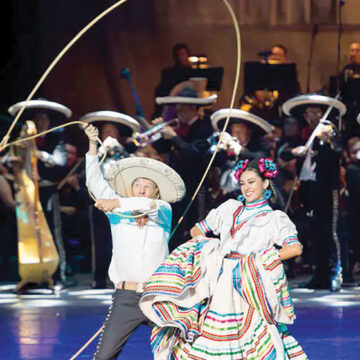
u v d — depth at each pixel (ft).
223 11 102.06
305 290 71.26
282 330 32.86
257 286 32.07
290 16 101.09
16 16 98.89
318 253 71.82
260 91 87.97
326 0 100.78
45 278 70.90
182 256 33.06
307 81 98.99
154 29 103.04
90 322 53.98
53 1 100.53
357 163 77.15
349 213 76.69
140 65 103.19
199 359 31.73
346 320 54.49
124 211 33.76
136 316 33.53
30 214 70.13
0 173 78.64
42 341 47.24
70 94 101.86
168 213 34.50
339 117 74.08
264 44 101.55
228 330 31.86
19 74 99.19
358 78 81.20
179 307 32.40
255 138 74.43
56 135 71.77
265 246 32.91
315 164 71.51
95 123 71.97
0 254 81.15
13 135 86.43
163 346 32.30
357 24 101.19
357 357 42.55
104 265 72.69
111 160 66.74
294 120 74.69
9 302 64.13
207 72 87.92
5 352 44.09
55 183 72.02
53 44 101.04
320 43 101.19
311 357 42.55
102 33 102.47
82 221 84.53
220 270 32.45
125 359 42.32
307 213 76.74
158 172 35.14
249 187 33.47
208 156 71.67
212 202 72.90
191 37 102.53
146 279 33.63
